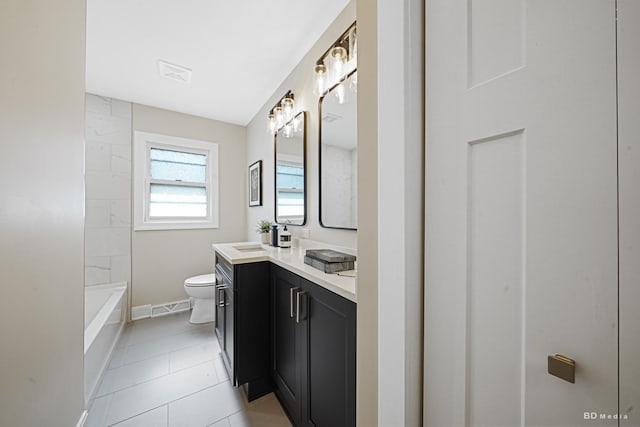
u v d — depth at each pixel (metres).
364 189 0.75
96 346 1.56
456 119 0.56
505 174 0.49
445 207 0.58
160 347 2.07
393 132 0.62
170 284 2.83
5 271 0.62
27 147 0.71
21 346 0.68
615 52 0.37
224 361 1.77
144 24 1.59
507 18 0.49
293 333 1.25
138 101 2.64
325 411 1.00
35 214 0.75
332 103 1.58
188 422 1.31
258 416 1.35
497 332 0.51
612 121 0.38
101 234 2.50
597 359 0.40
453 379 0.57
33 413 0.73
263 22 1.58
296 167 2.00
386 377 0.64
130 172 2.64
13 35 0.66
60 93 0.90
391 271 0.63
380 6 0.65
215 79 2.24
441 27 0.59
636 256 0.36
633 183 0.36
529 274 0.46
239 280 1.46
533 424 0.46
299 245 1.92
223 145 3.18
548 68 0.43
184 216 2.97
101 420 1.32
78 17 1.05
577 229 0.41
